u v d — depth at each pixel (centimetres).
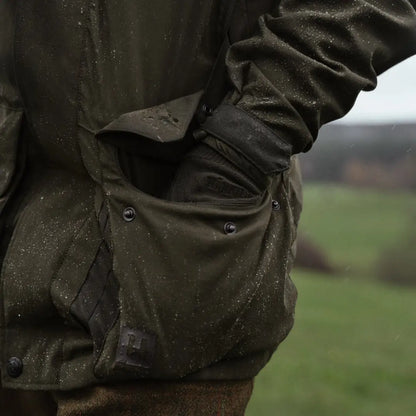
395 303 1027
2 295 167
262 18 162
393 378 581
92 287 157
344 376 581
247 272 152
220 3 164
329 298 1070
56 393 166
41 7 163
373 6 161
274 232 159
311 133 159
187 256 149
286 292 163
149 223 151
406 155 2172
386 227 1955
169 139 154
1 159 172
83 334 160
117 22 160
